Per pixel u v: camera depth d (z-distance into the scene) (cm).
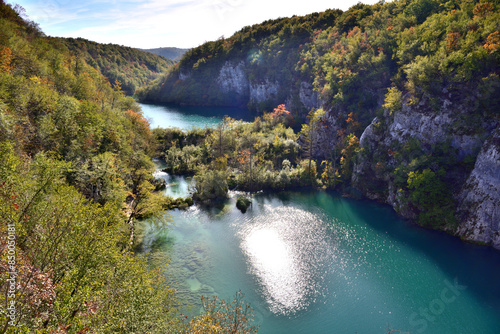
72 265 1998
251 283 4106
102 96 9888
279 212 6362
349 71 9331
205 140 10062
